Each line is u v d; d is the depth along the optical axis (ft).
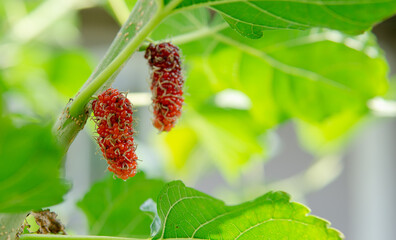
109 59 1.02
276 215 1.06
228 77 1.46
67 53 1.72
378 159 3.17
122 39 1.03
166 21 1.34
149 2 1.04
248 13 1.04
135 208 1.28
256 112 1.50
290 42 1.40
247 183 2.56
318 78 1.43
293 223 1.07
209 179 3.20
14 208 0.94
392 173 3.15
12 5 1.91
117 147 1.04
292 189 2.43
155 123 1.08
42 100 1.89
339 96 1.45
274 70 1.44
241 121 1.72
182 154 2.15
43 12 1.89
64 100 1.86
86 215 1.27
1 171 0.90
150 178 1.28
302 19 1.03
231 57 1.43
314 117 1.47
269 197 1.05
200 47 1.41
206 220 1.08
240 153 1.92
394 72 2.92
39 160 0.90
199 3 1.02
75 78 1.75
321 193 3.26
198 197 1.06
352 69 1.42
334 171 2.71
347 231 3.23
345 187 3.24
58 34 2.27
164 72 1.07
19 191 0.92
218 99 1.70
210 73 1.46
